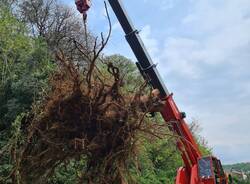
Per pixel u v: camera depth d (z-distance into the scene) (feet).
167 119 34.42
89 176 26.45
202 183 33.88
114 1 35.17
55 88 26.55
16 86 53.67
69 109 26.12
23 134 28.14
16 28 71.41
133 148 26.37
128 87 27.63
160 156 57.72
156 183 61.52
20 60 60.18
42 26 109.09
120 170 26.07
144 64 34.58
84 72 26.63
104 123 26.04
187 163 34.83
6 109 55.01
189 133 34.55
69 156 26.53
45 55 58.39
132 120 26.23
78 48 27.02
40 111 27.14
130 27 34.86
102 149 26.37
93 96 25.94
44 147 26.68
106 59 27.68
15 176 27.02
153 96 28.32
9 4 98.32
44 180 27.04
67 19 110.83
